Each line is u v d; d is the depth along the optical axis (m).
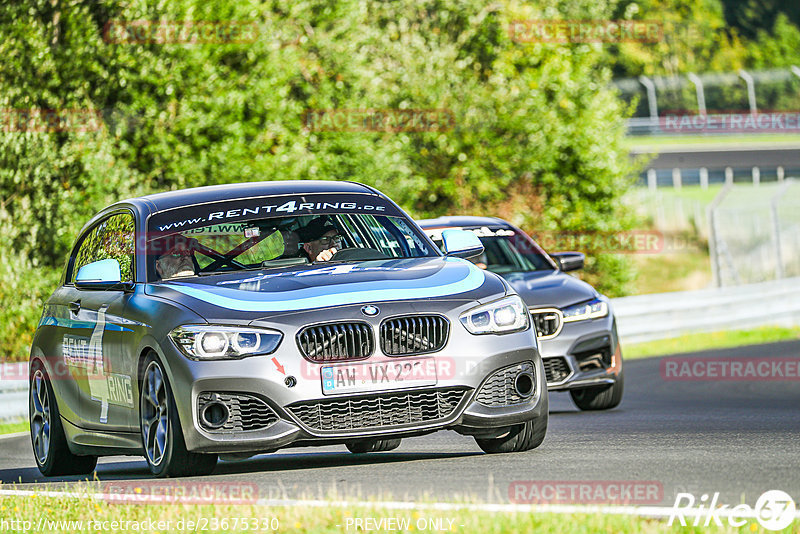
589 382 31.95
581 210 80.19
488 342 20.16
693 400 37.44
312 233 22.78
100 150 62.06
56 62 62.19
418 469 19.83
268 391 19.20
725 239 99.38
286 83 69.75
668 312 63.44
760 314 68.44
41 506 17.86
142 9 63.34
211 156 65.31
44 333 25.58
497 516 14.34
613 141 82.44
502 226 35.94
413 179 74.25
